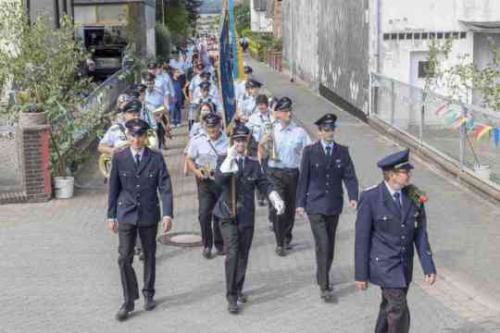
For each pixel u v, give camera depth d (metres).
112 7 43.34
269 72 52.94
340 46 30.77
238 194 9.58
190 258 11.84
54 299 10.09
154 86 20.73
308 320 9.31
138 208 9.38
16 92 18.48
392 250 7.62
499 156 15.11
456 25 25.72
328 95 33.84
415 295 10.14
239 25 98.38
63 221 13.95
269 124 13.05
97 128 17.75
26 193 15.22
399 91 22.38
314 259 11.83
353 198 10.09
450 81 23.22
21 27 19.22
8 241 12.70
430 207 14.84
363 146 21.72
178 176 18.14
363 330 8.97
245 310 9.67
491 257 11.76
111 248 12.32
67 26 19.97
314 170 9.98
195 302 9.96
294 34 46.00
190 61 37.62
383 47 25.56
